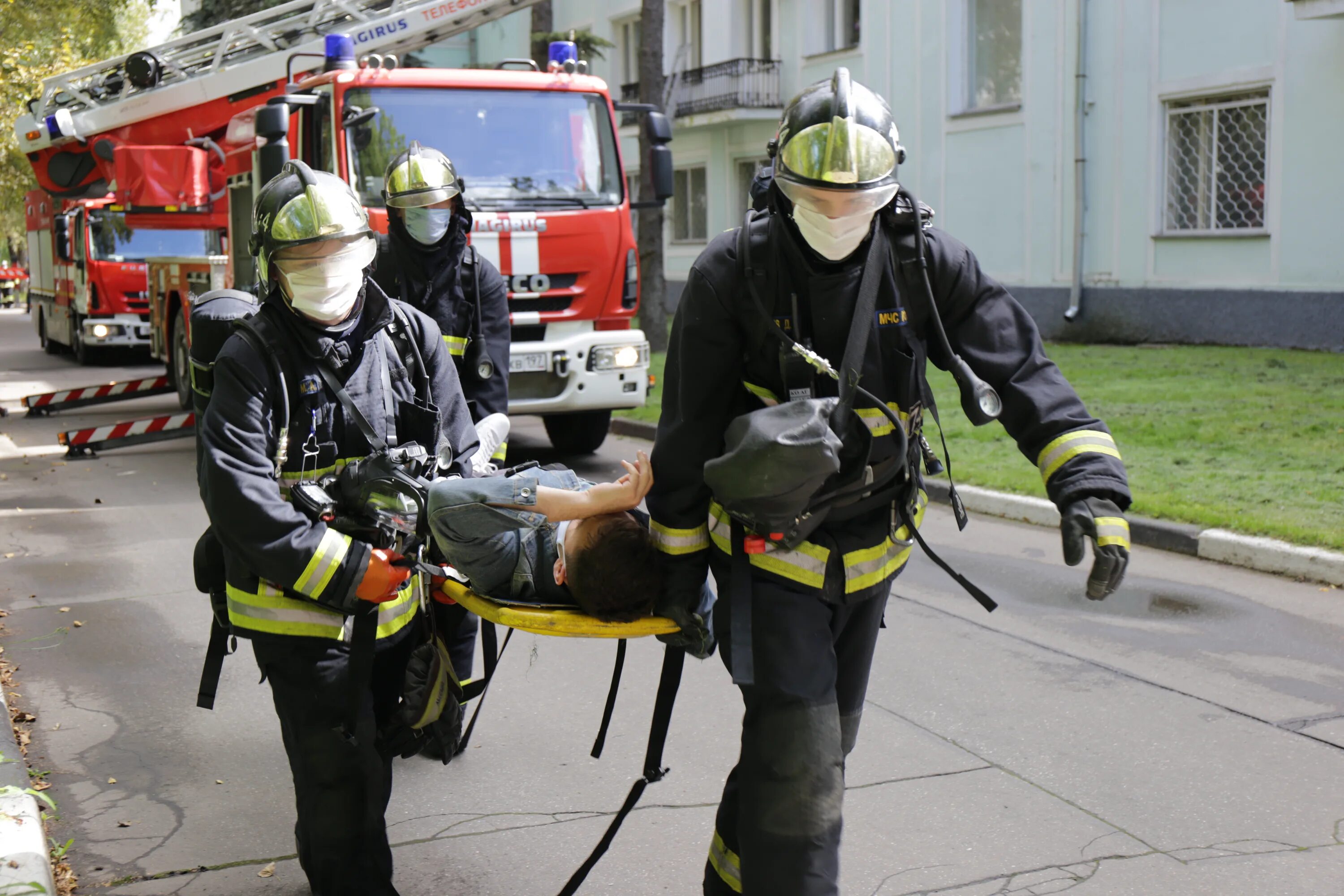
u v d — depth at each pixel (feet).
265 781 13.33
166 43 41.63
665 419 8.45
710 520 8.50
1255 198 50.70
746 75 76.69
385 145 28.07
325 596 8.39
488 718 15.24
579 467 33.47
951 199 64.90
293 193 8.63
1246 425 31.30
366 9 40.42
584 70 30.68
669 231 88.63
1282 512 22.65
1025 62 59.47
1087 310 57.72
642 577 8.21
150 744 14.39
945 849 11.51
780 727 7.85
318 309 8.73
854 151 7.51
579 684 16.44
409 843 11.85
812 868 7.70
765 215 8.14
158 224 43.32
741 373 8.35
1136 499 24.25
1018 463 29.14
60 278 70.85
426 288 14.82
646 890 10.88
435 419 9.50
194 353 9.93
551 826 12.19
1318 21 46.85
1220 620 18.51
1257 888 10.71
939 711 15.14
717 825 9.11
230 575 9.12
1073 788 12.86
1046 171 58.90
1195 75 51.72
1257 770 13.23
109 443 35.47
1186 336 53.42
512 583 8.81
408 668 9.77
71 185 45.65
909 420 8.36
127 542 24.95
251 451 8.47
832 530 8.32
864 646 8.79
